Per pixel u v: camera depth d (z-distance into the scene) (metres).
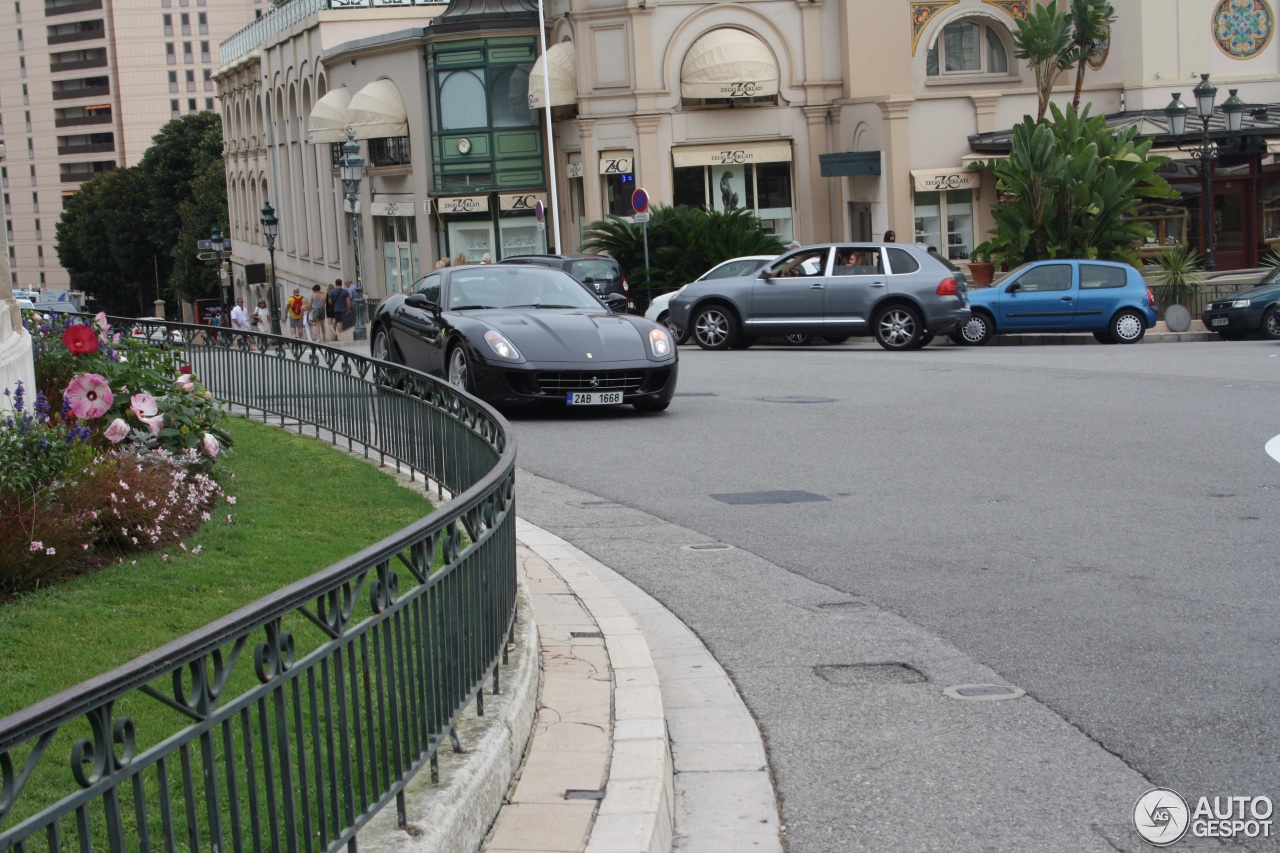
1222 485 10.45
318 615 3.55
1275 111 37.12
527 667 5.45
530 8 42.53
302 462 11.34
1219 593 7.46
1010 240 31.47
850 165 37.72
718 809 4.94
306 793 3.46
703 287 25.59
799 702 6.06
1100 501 10.02
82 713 2.60
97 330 11.86
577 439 13.75
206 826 3.98
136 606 6.62
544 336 14.87
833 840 4.67
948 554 8.60
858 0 38.72
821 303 24.88
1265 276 29.30
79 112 160.62
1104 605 7.32
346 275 51.88
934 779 5.16
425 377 9.76
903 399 16.27
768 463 12.13
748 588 8.01
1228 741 5.40
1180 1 37.62
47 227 165.38
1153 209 37.00
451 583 4.55
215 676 3.10
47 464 7.57
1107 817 4.78
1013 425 13.86
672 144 39.84
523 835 4.33
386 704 4.00
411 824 3.95
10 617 6.35
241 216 75.44
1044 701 5.93
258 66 65.44
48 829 2.56
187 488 8.63
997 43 39.91
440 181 43.25
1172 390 16.31
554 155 40.50
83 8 158.12
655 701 5.58
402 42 43.75
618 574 8.41
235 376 14.58
